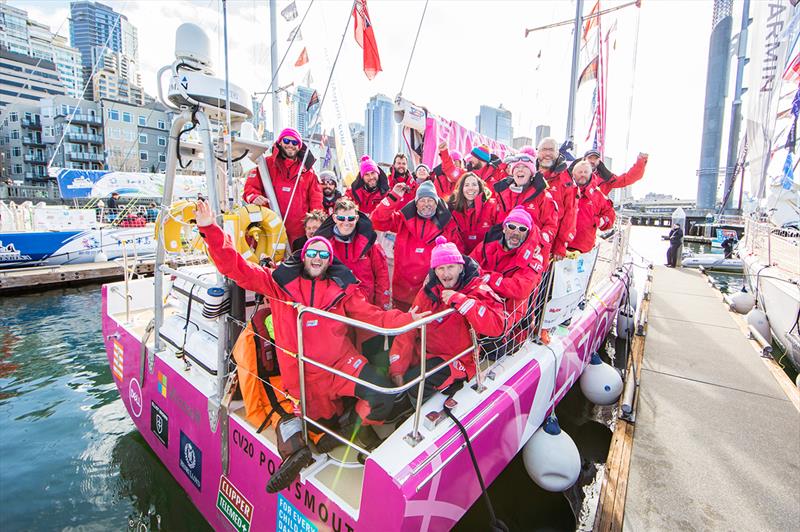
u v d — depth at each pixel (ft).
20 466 12.09
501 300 8.02
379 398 6.72
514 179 10.54
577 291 12.66
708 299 28.81
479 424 7.06
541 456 9.36
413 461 5.78
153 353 10.25
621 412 12.66
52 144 148.36
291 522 6.61
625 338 21.95
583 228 14.01
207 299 8.05
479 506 9.91
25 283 35.53
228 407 7.79
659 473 10.14
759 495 9.37
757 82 25.95
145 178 56.49
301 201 10.82
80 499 10.71
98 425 14.48
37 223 41.39
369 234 8.95
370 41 11.68
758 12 25.58
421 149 14.96
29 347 22.49
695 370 16.31
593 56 23.18
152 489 10.88
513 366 9.02
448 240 10.84
